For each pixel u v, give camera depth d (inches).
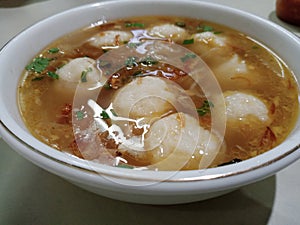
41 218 5.7
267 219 5.7
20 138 4.8
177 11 9.1
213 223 5.6
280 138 6.2
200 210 5.8
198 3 8.9
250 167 4.5
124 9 9.0
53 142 6.0
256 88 7.3
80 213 5.8
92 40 8.5
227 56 8.1
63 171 4.5
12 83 6.5
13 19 11.4
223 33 8.7
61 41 8.3
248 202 6.0
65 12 8.3
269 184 6.3
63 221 5.7
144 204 5.7
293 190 6.2
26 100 6.8
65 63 7.8
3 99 5.6
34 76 7.3
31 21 11.3
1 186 6.2
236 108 6.6
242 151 6.0
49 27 8.0
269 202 6.0
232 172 4.4
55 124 6.4
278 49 7.8
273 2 12.8
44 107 6.7
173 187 4.3
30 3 12.4
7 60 6.6
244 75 7.6
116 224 5.6
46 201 6.0
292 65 7.4
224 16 8.7
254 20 8.3
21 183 6.3
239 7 12.4
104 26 8.9
